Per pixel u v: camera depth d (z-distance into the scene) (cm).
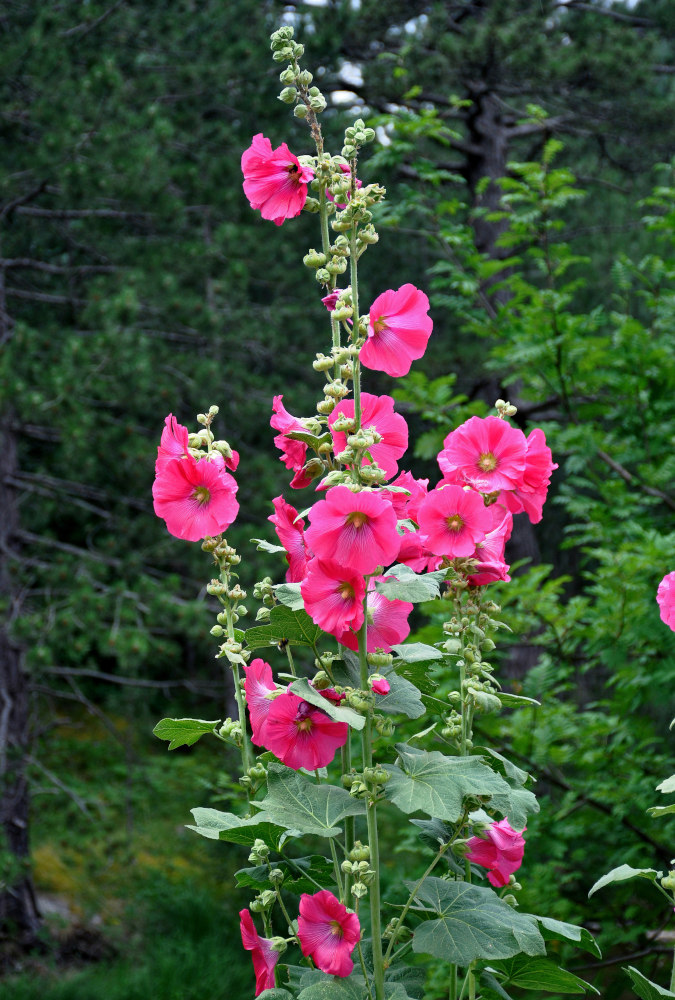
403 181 924
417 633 411
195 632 805
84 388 779
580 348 510
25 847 902
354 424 161
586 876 467
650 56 952
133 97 893
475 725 422
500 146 998
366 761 159
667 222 539
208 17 960
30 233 1005
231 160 941
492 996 182
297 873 190
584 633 437
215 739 1363
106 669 1505
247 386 1021
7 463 945
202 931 885
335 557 152
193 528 177
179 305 934
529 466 181
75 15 855
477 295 564
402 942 184
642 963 446
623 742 451
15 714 927
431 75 863
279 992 164
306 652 867
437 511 165
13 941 879
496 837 179
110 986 776
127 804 1097
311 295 1129
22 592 894
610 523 504
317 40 888
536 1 898
